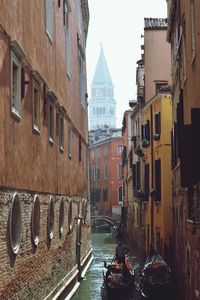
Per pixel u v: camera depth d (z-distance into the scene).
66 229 20.03
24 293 12.33
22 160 12.31
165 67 30.69
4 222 10.58
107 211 70.00
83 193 28.23
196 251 13.06
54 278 16.88
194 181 11.91
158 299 18.84
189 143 11.90
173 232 21.88
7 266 10.77
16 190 11.63
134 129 39.47
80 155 26.59
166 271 19.81
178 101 18.73
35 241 13.63
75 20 24.95
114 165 68.50
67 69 21.36
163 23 31.25
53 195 16.88
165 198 24.56
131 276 21.22
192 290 14.13
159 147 25.52
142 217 33.31
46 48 15.88
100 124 174.62
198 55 12.33
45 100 15.57
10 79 11.25
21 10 12.35
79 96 26.48
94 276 26.20
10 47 11.28
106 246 44.78
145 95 30.69
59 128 18.52
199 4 11.98
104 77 178.62
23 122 12.49
